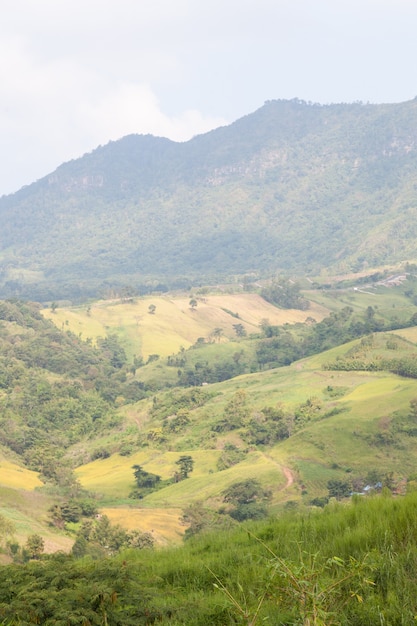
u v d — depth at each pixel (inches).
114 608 322.0
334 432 5098.4
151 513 4013.3
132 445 6279.5
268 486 4463.6
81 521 3617.1
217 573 408.2
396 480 4220.0
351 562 282.7
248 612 271.9
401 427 4990.2
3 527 2753.4
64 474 5349.4
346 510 483.2
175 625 316.8
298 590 250.4
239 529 562.6
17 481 4881.9
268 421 5880.9
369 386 6486.2
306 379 7313.0
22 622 299.6
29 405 7623.0
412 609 276.8
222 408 6668.3
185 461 5260.8
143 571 456.8
